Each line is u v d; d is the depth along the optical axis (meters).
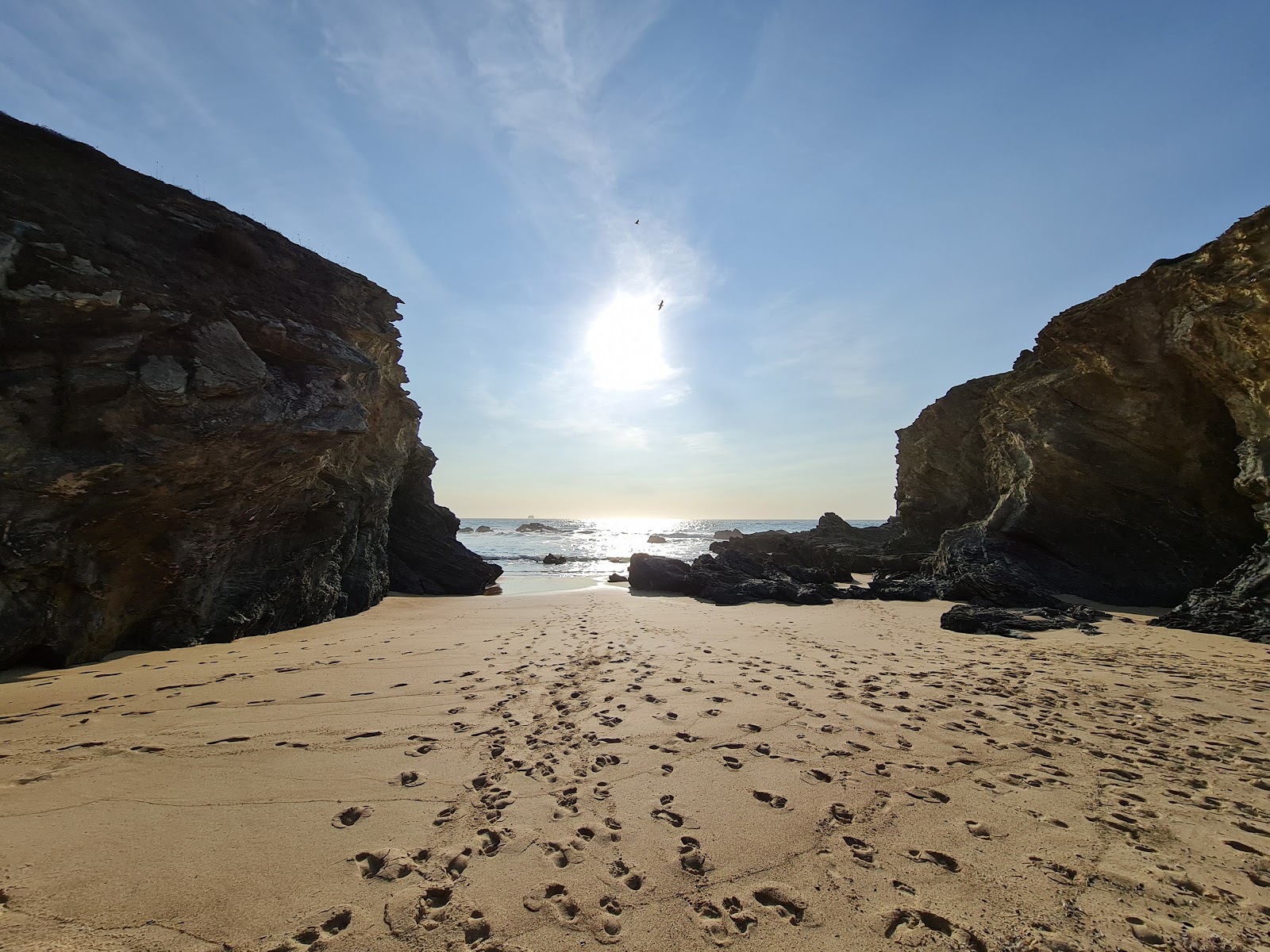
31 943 2.92
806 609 18.23
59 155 10.82
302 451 12.63
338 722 6.48
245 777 5.00
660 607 18.75
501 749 5.77
